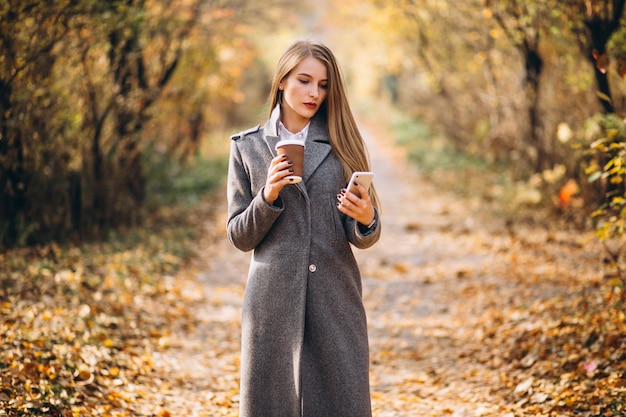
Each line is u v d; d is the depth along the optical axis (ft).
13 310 18.06
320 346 10.08
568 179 37.01
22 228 26.68
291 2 60.49
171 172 47.65
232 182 10.55
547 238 30.91
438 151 69.67
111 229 32.19
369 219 9.96
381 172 65.77
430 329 21.80
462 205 44.50
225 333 21.22
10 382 13.41
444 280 27.73
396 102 123.95
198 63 42.73
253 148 10.42
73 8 25.22
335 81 10.41
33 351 15.21
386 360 19.03
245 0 45.80
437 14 48.34
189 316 22.57
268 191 9.68
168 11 36.35
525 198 38.91
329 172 10.27
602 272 24.02
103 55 31.81
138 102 34.04
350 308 10.29
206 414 14.88
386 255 32.78
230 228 10.25
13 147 25.99
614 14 24.41
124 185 35.50
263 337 10.08
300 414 9.99
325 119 10.68
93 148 31.48
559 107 37.83
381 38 62.69
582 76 30.81
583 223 32.71
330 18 78.02
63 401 13.48
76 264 24.72
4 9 22.49
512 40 34.50
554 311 20.39
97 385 15.08
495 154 55.83
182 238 34.53
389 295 26.20
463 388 16.58
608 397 13.83
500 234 34.27
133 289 23.80
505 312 21.95
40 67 25.62
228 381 17.04
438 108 73.20
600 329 17.04
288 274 10.05
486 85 55.11
